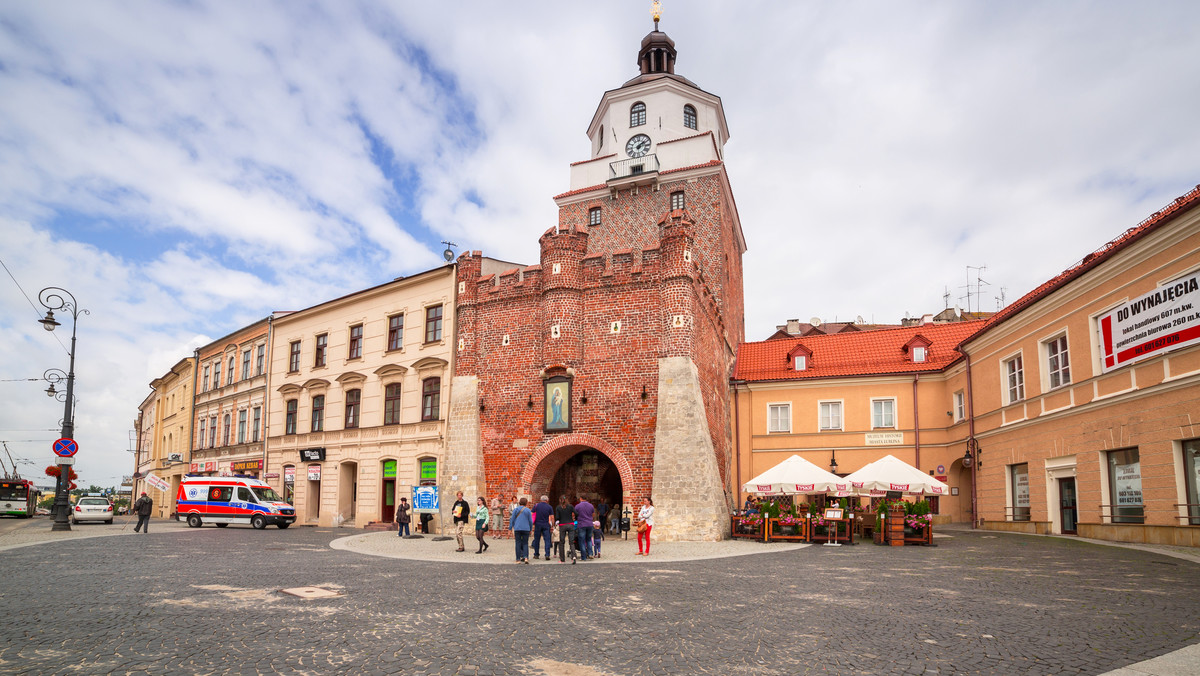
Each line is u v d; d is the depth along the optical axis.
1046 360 25.38
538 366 29.14
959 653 7.93
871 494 27.98
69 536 26.27
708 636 8.79
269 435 41.88
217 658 7.54
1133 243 19.61
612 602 11.28
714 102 45.00
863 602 11.19
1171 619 9.55
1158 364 19.12
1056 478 24.55
